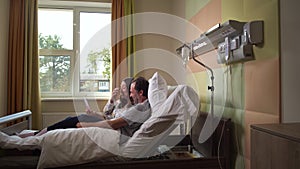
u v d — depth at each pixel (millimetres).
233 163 1733
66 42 3307
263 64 1438
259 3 1484
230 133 1760
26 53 2934
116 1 3127
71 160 1531
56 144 1532
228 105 1843
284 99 1283
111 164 1574
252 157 1011
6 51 2936
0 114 2824
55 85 3271
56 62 3277
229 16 1854
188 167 1640
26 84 2918
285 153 810
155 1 3318
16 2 2955
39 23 3258
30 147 1581
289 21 1249
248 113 1590
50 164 1524
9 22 2953
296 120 1201
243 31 1530
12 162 1533
